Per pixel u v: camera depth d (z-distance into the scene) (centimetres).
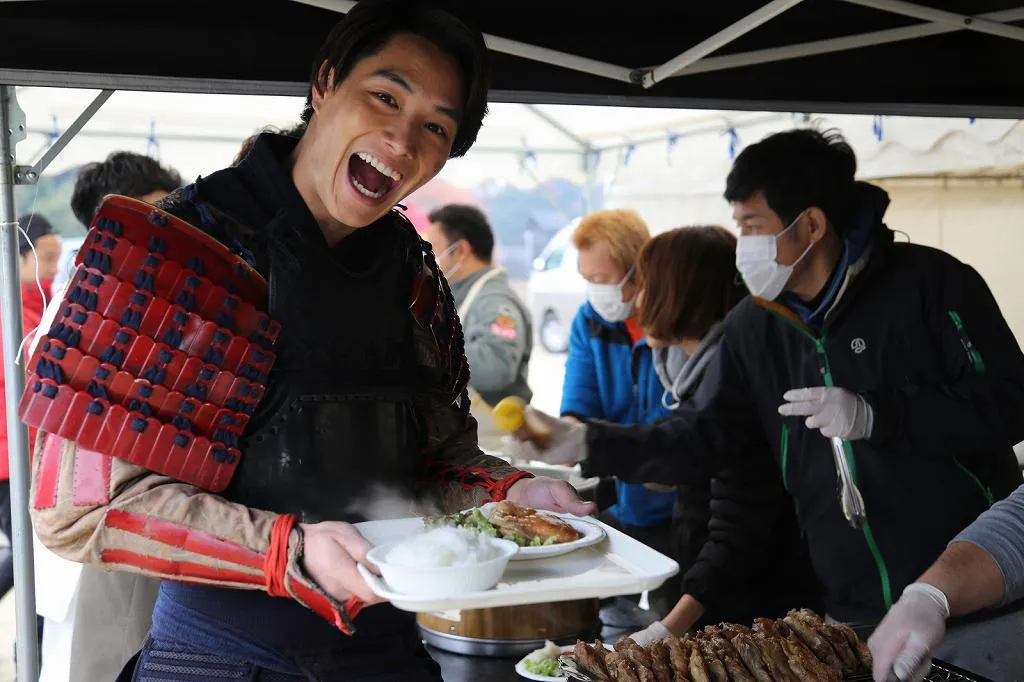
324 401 128
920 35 231
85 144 552
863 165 411
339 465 129
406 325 141
